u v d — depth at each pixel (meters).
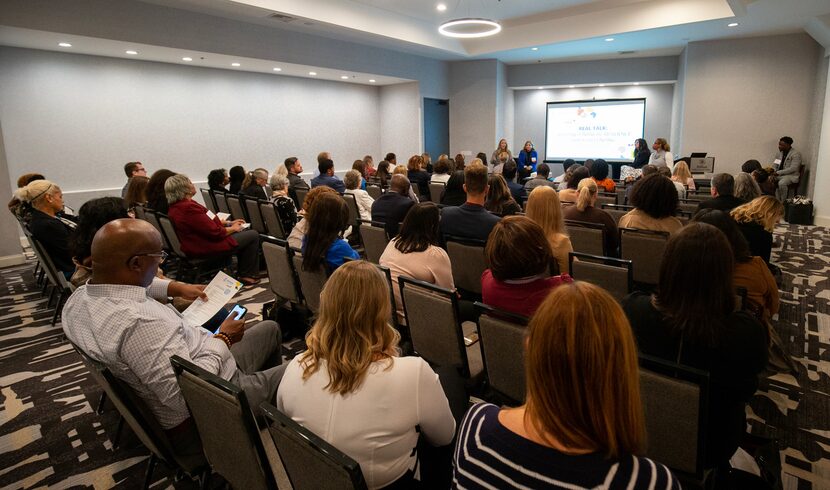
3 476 1.92
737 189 4.08
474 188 3.01
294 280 2.75
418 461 1.27
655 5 7.44
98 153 6.59
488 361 1.72
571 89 11.73
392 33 8.05
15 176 5.91
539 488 0.66
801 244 5.82
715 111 8.67
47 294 4.24
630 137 11.17
